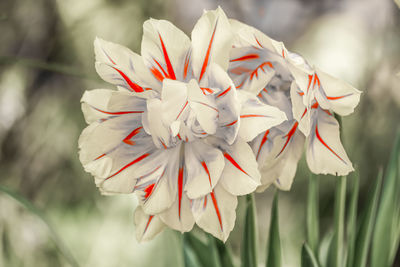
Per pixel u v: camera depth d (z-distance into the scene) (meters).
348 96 0.45
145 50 0.46
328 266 0.54
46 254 1.02
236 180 0.45
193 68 0.46
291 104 0.48
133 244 0.97
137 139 0.46
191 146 0.46
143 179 0.46
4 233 1.03
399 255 1.00
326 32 1.08
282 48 0.45
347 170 0.47
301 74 0.45
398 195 0.55
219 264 0.54
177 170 0.47
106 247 1.00
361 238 0.53
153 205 0.46
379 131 1.04
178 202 0.47
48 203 1.10
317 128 0.48
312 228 0.54
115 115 0.46
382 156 1.04
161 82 0.46
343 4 1.10
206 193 0.45
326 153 0.47
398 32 1.04
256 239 0.52
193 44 0.45
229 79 0.44
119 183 0.46
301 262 0.52
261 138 0.48
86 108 0.46
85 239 1.04
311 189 0.54
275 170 0.48
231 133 0.45
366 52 1.05
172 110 0.44
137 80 0.46
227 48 0.45
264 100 0.48
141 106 0.46
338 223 0.52
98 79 0.55
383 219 0.54
